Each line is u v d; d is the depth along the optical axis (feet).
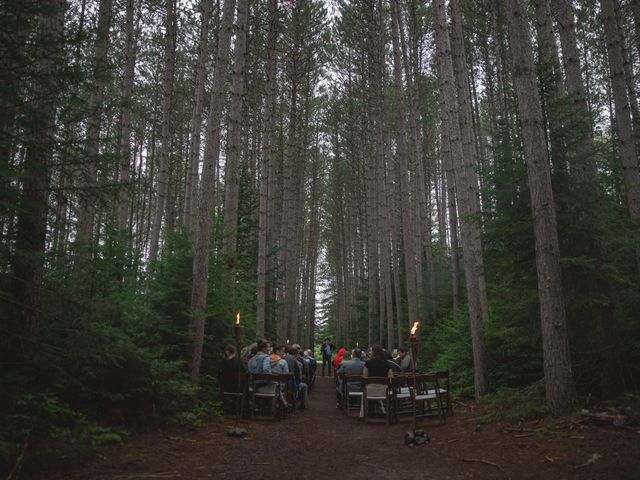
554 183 24.77
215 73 31.55
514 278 26.58
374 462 17.43
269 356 31.01
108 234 22.00
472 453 17.42
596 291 23.36
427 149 101.19
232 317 34.27
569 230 24.08
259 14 63.67
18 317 17.60
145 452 17.22
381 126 76.69
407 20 78.89
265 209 54.80
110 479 13.74
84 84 18.11
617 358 22.49
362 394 29.71
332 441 22.22
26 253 16.28
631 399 20.56
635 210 25.94
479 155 77.51
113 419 19.63
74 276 20.61
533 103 22.33
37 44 16.61
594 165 24.71
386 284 73.67
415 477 15.06
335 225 150.71
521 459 15.66
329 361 81.66
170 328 28.66
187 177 84.84
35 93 17.07
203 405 26.50
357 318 115.14
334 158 129.70
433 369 43.45
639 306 23.95
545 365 21.09
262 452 19.01
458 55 46.85
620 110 27.30
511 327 28.78
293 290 82.38
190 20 66.59
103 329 20.45
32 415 15.98
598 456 14.23
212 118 30.83
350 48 88.89
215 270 34.19
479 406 28.53
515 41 23.02
